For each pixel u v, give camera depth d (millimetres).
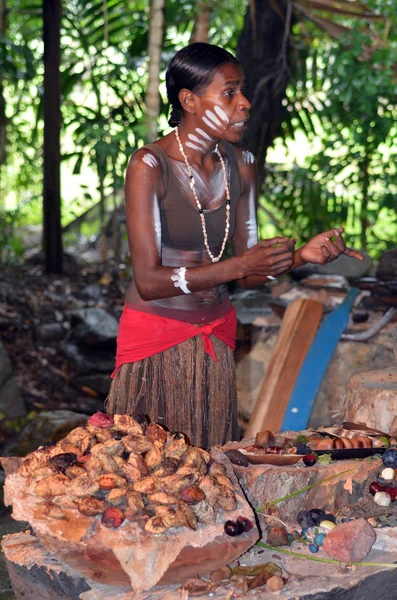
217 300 2908
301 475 2646
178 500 2338
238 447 2867
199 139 2770
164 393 2850
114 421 2627
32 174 9617
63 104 8312
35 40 9414
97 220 9789
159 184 2727
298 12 7535
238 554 2318
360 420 3205
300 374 5023
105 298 7191
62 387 6262
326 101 8438
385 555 2479
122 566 2215
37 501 2361
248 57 7512
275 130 7898
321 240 2658
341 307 5359
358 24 7828
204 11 7652
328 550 2438
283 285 5746
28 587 2408
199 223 2811
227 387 2914
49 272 7535
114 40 8672
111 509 2279
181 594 2240
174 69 2736
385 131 8211
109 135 7301
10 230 9328
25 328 6613
